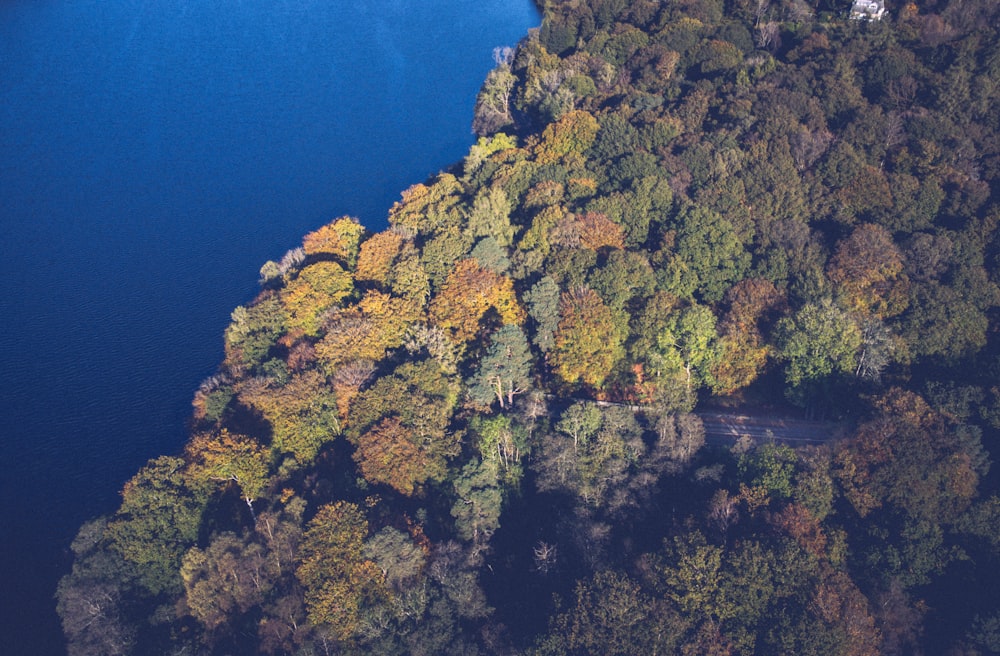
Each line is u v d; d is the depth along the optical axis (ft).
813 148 534.37
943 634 331.57
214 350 573.74
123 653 351.05
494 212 519.19
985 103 538.88
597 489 390.42
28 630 405.39
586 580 346.74
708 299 479.00
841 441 387.55
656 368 447.42
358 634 337.72
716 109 601.21
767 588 328.08
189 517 386.32
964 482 362.94
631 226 516.73
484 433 413.80
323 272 495.41
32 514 463.01
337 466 416.05
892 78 577.02
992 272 459.32
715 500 365.20
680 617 324.39
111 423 520.83
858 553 356.79
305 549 354.74
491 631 346.95
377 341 455.63
